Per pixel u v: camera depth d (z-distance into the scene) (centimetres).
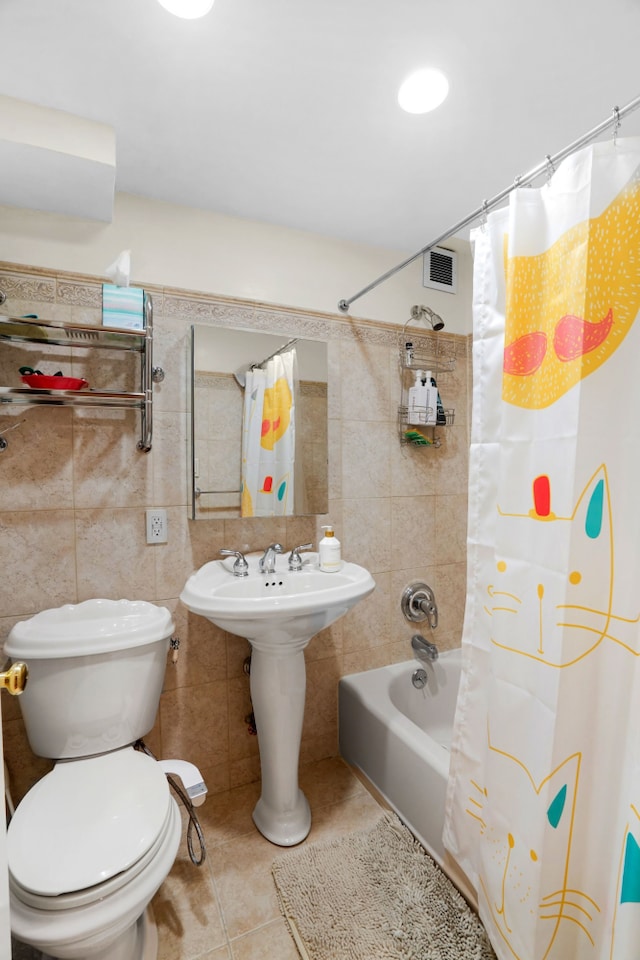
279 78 114
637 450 84
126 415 157
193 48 105
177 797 167
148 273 161
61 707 127
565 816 91
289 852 145
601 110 127
